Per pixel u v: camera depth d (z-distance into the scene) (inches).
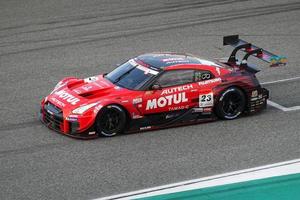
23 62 2453.2
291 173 1470.2
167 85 1750.7
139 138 1686.8
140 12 3120.1
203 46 2603.3
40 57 2511.1
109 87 1755.7
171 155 1572.3
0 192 1364.4
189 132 1736.0
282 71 2306.8
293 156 1568.7
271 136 1704.0
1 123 1808.6
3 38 2768.2
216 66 1835.6
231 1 3287.4
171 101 1749.5
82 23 2960.1
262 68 2352.4
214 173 1467.8
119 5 3260.3
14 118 1851.6
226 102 1823.3
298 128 1765.5
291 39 2684.5
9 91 2117.4
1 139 1679.4
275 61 1824.6
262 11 3100.4
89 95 1736.0
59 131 1716.3
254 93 1847.9
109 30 2847.0
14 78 2262.6
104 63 2421.3
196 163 1523.1
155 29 2849.4
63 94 1772.9
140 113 1717.5
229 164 1518.2
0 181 1419.8
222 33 2775.6
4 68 2381.9
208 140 1674.5
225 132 1733.5
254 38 2699.3
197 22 2940.5
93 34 2795.3
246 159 1549.0
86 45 2650.1
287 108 1930.4
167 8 3179.1
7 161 1533.0
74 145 1631.4
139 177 1443.2
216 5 3221.0
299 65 2369.6
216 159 1547.7
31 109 1935.3
